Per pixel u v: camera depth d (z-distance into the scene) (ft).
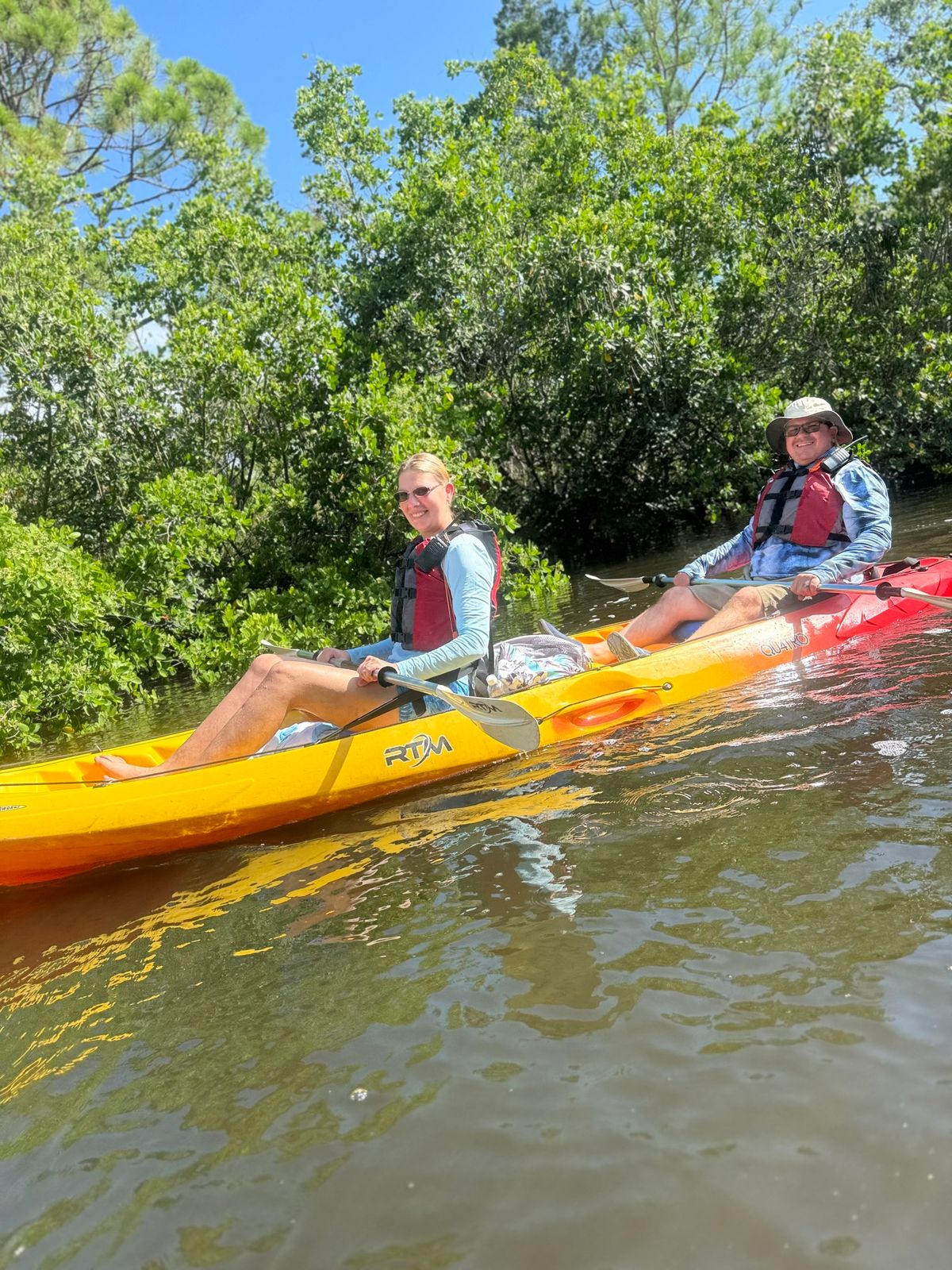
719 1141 4.64
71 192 48.39
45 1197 5.08
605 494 47.88
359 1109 5.34
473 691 11.68
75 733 23.32
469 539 11.34
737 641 13.56
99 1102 5.89
